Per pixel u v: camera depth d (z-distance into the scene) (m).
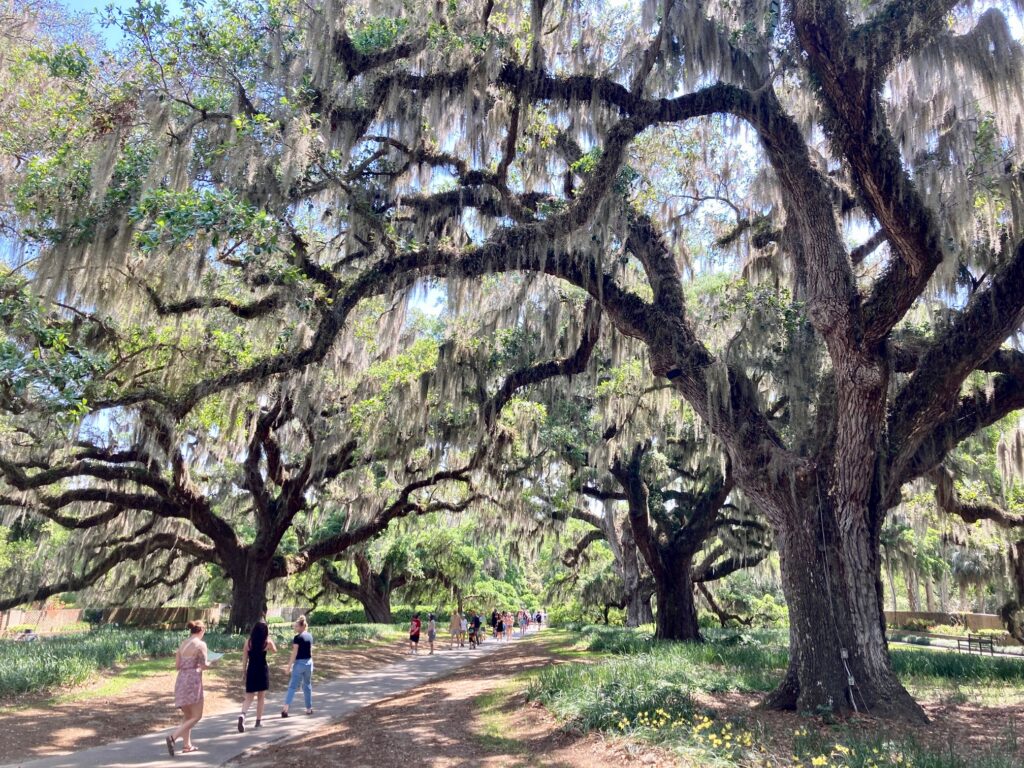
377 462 19.78
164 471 19.09
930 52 8.45
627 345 14.41
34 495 16.42
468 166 12.03
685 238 15.23
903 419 9.31
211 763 6.70
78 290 10.19
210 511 18.62
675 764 6.04
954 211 8.65
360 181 11.41
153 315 12.05
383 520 20.64
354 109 10.35
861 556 8.79
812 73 8.91
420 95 10.57
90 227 8.66
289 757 7.02
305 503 20.62
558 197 12.25
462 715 9.76
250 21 10.14
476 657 20.70
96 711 9.22
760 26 9.84
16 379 8.07
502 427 17.67
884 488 9.11
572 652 18.06
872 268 13.83
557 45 11.32
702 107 9.62
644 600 29.55
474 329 15.52
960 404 10.43
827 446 9.11
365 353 15.47
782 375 12.77
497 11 11.23
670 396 15.49
